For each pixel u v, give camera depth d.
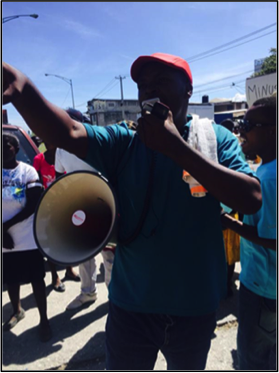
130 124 1.82
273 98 1.53
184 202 1.11
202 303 1.16
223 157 1.09
